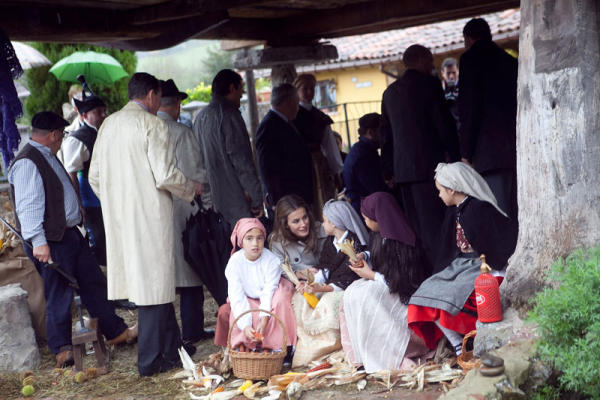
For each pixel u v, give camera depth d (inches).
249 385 161.2
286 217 190.5
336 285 180.4
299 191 250.7
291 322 175.8
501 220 159.2
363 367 167.0
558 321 125.1
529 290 146.6
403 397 147.8
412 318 159.8
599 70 141.7
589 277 125.8
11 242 221.1
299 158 251.1
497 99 204.1
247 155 225.0
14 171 184.5
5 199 278.2
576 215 143.2
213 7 248.5
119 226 179.2
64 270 191.9
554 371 128.5
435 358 164.7
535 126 147.6
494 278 146.3
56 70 487.2
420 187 230.4
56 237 188.2
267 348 174.1
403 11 294.0
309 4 297.1
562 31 141.3
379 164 261.1
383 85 663.1
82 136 233.8
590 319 122.6
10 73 194.9
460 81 207.6
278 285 180.7
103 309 201.8
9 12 237.5
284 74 344.2
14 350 193.0
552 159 145.1
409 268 168.1
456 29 584.4
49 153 193.3
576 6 139.6
